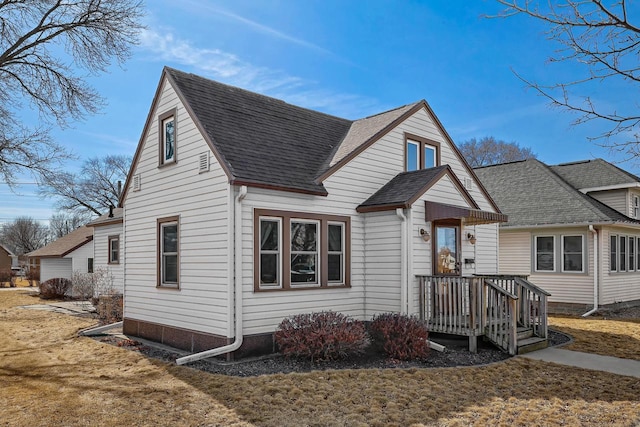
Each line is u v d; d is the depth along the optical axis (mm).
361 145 11125
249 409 5844
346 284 10570
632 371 7906
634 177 19062
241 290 8633
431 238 10883
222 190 8875
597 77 5652
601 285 16219
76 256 23578
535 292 10477
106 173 41438
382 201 10625
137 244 11719
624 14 5227
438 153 13461
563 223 16609
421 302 10148
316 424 5387
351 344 8383
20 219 66438
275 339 8836
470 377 7406
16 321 14688
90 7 14391
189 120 9977
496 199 20094
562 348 9914
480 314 9398
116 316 14836
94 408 5992
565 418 5664
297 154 10711
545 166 21312
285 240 9469
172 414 5723
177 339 9953
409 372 7574
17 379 7496
